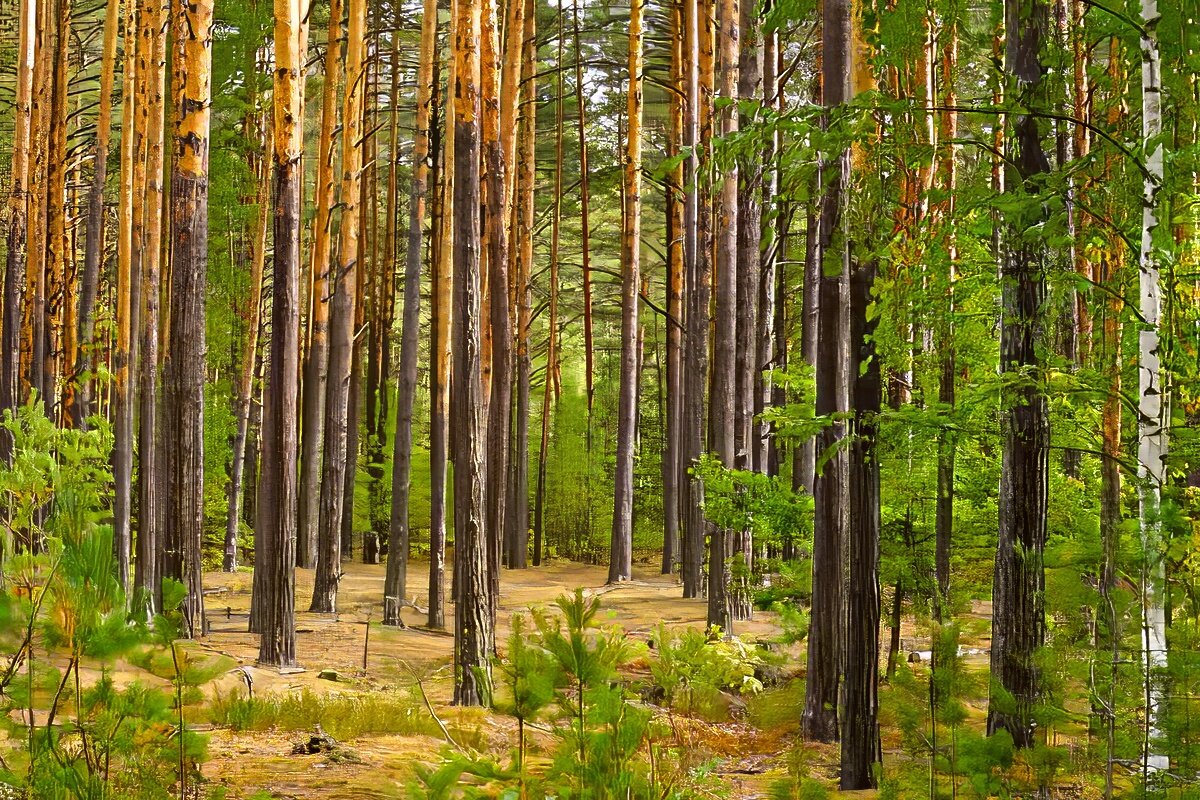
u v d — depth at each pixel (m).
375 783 6.51
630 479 26.50
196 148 13.01
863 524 7.76
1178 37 5.90
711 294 22.75
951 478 10.23
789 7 7.27
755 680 9.05
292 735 8.47
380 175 37.75
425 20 20.55
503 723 8.51
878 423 7.34
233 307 26.48
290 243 13.47
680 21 27.48
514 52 24.20
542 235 44.38
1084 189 6.65
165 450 13.68
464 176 11.48
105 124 23.52
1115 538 5.48
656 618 18.30
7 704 3.91
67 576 4.04
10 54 24.66
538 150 36.22
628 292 26.70
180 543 13.95
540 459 34.88
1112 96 6.86
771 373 13.42
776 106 17.03
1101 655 4.82
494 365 22.34
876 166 6.97
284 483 13.13
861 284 7.82
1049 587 5.40
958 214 6.66
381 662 13.66
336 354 19.78
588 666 3.68
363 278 31.44
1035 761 4.57
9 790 3.74
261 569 15.83
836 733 8.84
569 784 3.64
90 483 13.45
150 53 17.28
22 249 22.02
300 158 13.78
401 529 18.67
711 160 6.68
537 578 27.69
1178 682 4.46
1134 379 6.70
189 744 4.05
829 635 9.01
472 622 10.62
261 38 21.31
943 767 4.62
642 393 47.47
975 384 7.20
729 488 11.98
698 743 5.66
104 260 34.28
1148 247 5.89
